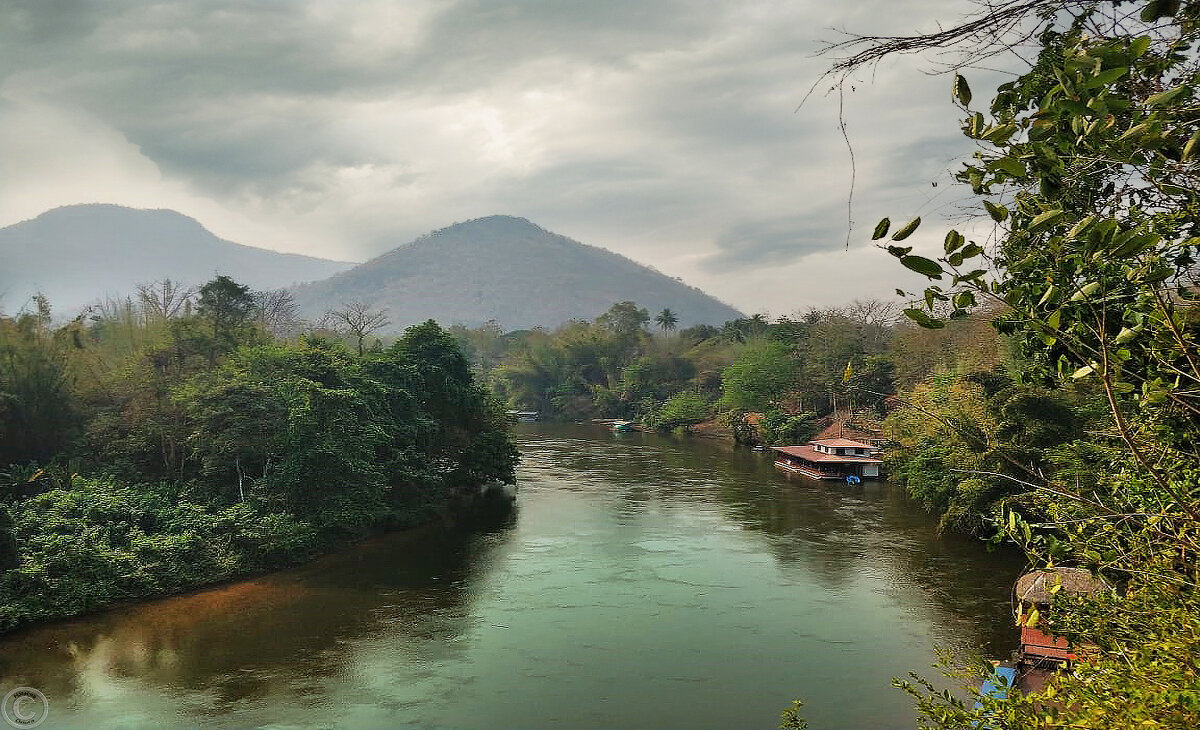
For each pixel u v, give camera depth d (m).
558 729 19.52
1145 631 5.65
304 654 24.14
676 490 53.91
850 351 85.06
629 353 140.62
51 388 37.91
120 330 50.47
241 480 37.28
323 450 36.66
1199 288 4.55
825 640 25.34
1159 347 4.43
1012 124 3.84
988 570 33.34
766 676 22.58
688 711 20.48
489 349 179.88
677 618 27.48
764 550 36.91
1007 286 4.57
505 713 20.39
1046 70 4.50
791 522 43.28
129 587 28.72
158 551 30.05
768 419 82.88
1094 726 4.60
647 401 116.19
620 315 176.25
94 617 26.95
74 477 33.81
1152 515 5.10
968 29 3.79
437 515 44.75
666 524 42.69
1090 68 3.63
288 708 20.58
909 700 20.91
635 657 23.97
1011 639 25.33
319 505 36.91
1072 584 12.27
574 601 29.34
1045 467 31.73
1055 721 4.82
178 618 27.12
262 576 32.41
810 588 30.89
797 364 88.81
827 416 83.31
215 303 49.69
